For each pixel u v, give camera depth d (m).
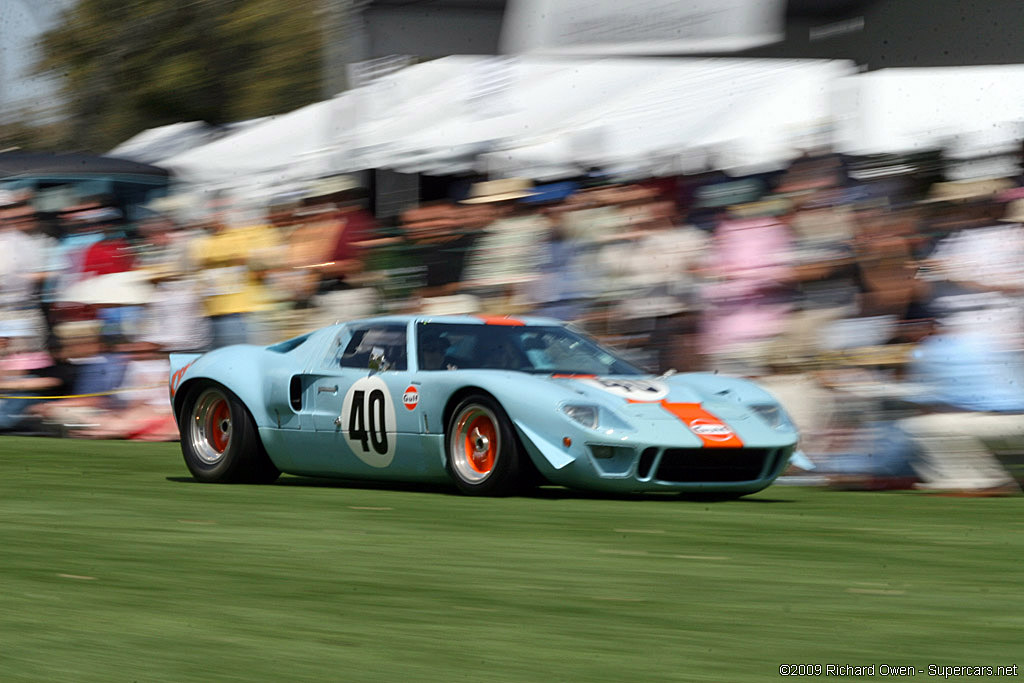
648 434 22.03
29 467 29.28
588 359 25.17
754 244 26.75
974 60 27.45
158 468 29.31
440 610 13.10
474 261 31.55
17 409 38.72
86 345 37.72
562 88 36.69
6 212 39.09
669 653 11.26
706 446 22.19
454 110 37.34
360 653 11.23
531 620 12.62
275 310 34.28
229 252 35.25
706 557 16.48
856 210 25.39
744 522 19.91
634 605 13.35
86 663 10.89
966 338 23.83
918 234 24.58
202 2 79.38
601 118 33.34
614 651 11.32
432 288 32.19
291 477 27.89
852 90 28.28
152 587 14.34
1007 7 26.97
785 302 26.25
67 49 78.25
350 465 25.14
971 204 24.20
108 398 37.53
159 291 36.75
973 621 12.61
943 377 23.86
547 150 32.53
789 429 23.61
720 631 12.13
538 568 15.61
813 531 18.92
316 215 34.50
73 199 39.25
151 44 80.19
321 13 80.12
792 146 27.39
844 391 25.03
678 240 28.34
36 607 13.23
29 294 38.59
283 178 36.56
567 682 10.29
